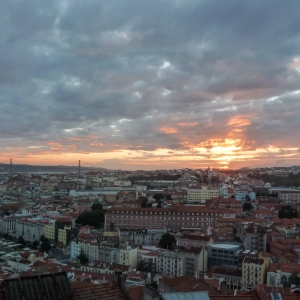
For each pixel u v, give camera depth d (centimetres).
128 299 5919
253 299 6247
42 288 5444
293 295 6550
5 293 5238
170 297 5794
